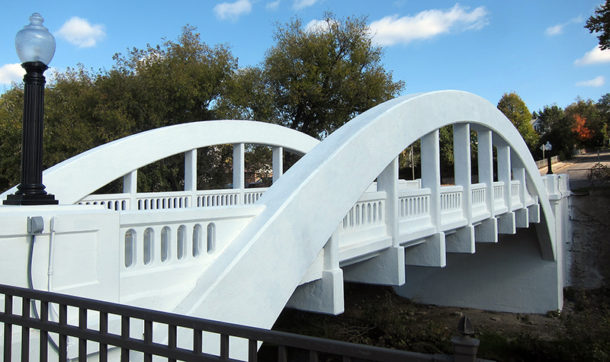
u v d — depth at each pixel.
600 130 58.25
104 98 22.14
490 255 18.84
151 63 24.00
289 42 29.39
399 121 7.52
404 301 20.00
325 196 5.74
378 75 29.23
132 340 2.46
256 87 29.08
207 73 24.05
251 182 33.72
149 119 23.09
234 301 4.41
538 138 55.25
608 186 21.72
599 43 21.36
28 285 3.21
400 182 18.44
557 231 18.11
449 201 9.86
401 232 7.86
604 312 14.95
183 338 4.01
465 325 1.81
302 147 15.21
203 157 25.56
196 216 4.50
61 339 2.70
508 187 13.40
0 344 3.21
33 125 3.66
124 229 3.94
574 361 12.46
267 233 4.84
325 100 29.33
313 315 15.42
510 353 13.62
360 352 1.92
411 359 1.82
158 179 22.83
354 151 6.37
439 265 8.84
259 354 12.82
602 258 19.44
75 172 8.76
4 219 3.13
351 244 6.66
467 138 10.46
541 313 17.67
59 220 3.35
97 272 3.59
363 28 29.94
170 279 4.26
